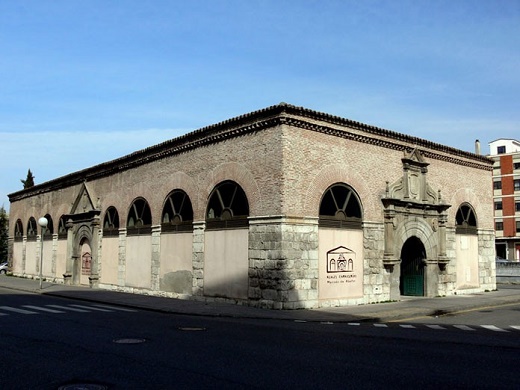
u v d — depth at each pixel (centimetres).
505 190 7650
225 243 2234
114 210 3203
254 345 1159
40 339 1218
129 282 2938
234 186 2223
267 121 2042
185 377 836
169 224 2636
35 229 4431
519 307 2309
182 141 2538
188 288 2452
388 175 2439
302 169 2041
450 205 2697
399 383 812
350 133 2244
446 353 1091
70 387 771
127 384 791
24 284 3559
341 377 847
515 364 981
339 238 2173
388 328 1538
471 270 2975
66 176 3791
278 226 1964
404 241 2461
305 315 1797
